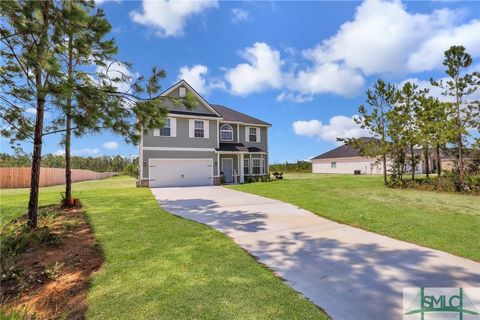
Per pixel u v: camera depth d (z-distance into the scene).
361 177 22.50
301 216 7.78
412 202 9.62
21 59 5.04
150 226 6.64
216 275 3.84
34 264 4.41
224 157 21.75
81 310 3.01
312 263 4.35
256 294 3.29
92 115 5.35
